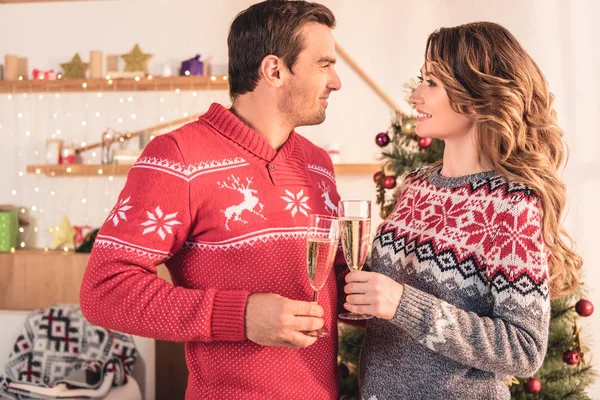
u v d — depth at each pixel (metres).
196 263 1.46
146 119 4.20
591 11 3.54
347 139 3.87
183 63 4.02
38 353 2.99
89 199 4.25
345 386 2.60
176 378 3.66
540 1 3.60
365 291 1.30
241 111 1.55
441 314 1.29
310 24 1.49
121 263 1.34
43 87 4.18
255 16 1.50
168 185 1.38
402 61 3.78
